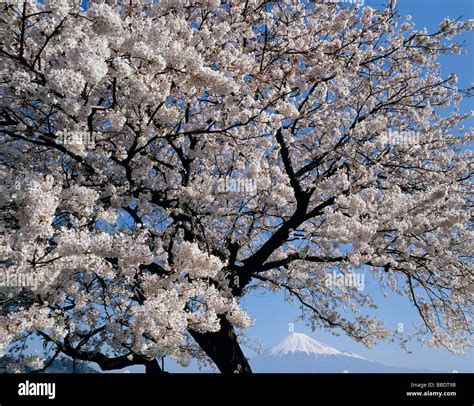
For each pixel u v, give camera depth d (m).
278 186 7.90
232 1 8.50
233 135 7.03
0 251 3.86
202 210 8.58
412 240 8.56
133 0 5.35
